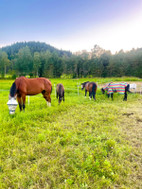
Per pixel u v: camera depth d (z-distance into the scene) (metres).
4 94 9.93
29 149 2.62
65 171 2.05
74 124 3.98
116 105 6.44
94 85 7.77
